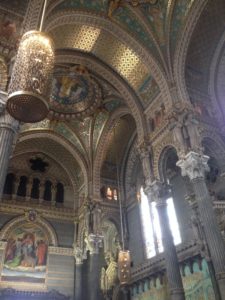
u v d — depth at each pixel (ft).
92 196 70.54
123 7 50.37
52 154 83.20
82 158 74.38
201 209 38.37
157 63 51.70
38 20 41.32
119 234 72.18
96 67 58.23
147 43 53.01
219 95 54.49
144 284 62.39
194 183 40.52
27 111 21.27
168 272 40.86
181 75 50.47
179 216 58.18
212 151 49.75
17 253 69.05
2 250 67.87
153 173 49.96
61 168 83.51
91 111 72.02
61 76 65.62
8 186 76.64
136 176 76.79
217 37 52.31
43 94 20.97
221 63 54.24
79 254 71.41
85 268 72.64
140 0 49.34
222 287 32.81
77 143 75.15
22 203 75.20
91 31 52.60
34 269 68.64
